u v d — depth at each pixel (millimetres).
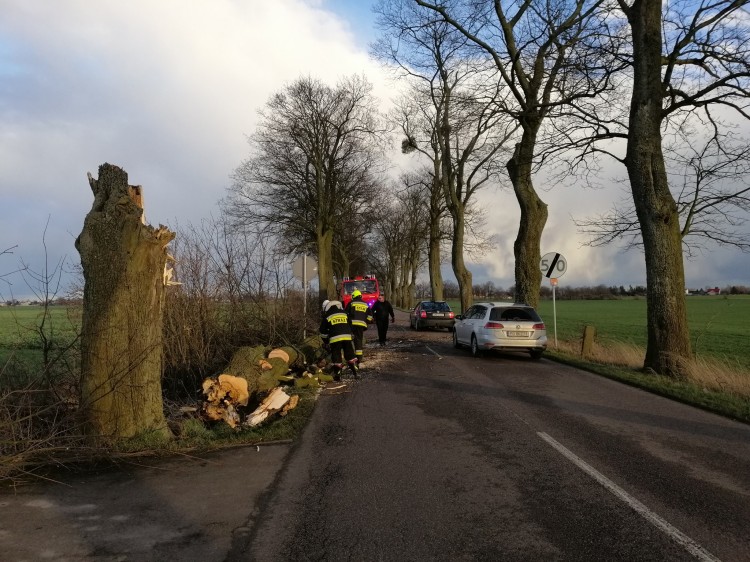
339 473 5688
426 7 19078
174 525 4367
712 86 12461
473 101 17328
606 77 14133
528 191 19703
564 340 24500
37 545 3998
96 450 5953
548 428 7676
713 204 14320
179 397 10039
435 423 8000
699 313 51938
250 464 6004
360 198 38094
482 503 4836
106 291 6285
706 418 8344
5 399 5844
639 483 5355
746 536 4148
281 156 35438
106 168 6469
